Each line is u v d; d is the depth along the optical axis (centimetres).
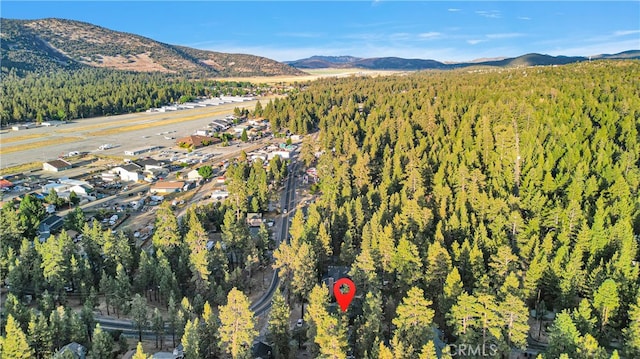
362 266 9188
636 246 10081
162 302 10738
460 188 14162
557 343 6962
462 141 18512
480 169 15875
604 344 7819
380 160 18712
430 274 9281
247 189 16800
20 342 7344
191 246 11394
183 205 18025
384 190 14288
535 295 9081
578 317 7606
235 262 12619
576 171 13762
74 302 10762
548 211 11894
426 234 11438
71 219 15088
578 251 9262
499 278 8919
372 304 7756
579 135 17575
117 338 9112
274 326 8150
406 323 7150
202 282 10469
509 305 7138
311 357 7869
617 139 17962
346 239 11169
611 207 11681
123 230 12731
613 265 8900
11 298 9075
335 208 13238
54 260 10619
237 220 13512
